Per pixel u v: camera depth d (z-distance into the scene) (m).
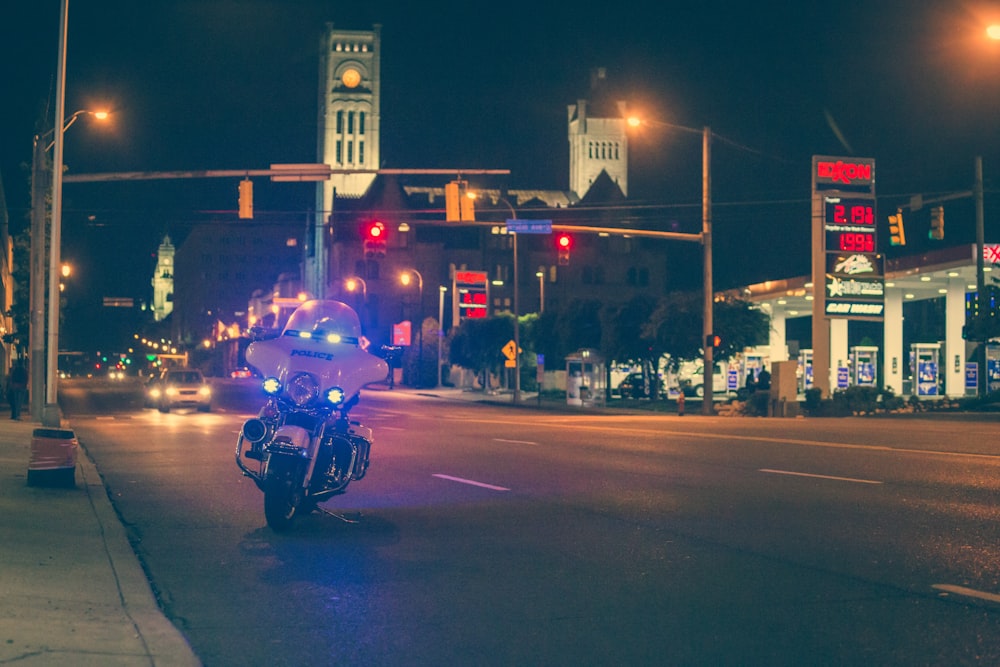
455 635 6.24
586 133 163.50
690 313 57.62
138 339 193.50
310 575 8.05
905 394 72.25
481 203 139.38
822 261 43.78
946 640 5.97
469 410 47.44
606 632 6.27
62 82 30.06
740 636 6.13
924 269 54.44
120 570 8.09
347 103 163.50
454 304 86.38
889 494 12.16
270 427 9.86
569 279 139.12
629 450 18.89
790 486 13.09
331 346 10.10
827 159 43.94
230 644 6.05
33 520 10.55
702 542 9.27
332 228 138.62
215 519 11.10
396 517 11.02
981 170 43.62
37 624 6.07
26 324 52.28
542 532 9.96
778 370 41.34
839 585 7.46
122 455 19.95
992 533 9.51
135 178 29.44
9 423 29.55
